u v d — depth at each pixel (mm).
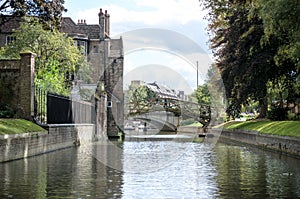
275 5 20578
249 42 32594
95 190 11953
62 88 34000
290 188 12289
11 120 23328
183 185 12758
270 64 32000
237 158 21188
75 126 31188
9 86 26469
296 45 21656
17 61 26594
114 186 12570
